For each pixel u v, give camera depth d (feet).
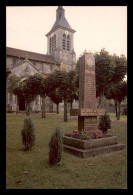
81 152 19.86
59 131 17.22
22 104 152.35
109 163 17.90
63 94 66.64
